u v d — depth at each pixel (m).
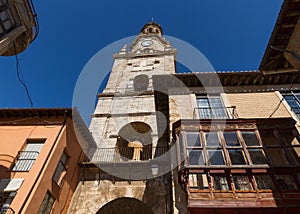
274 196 8.15
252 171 8.82
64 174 13.30
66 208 13.13
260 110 13.06
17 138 13.29
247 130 10.86
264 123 10.98
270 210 7.87
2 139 13.16
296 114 12.50
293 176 8.58
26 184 10.65
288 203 7.87
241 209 7.90
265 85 14.82
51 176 11.92
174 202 9.70
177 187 10.25
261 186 9.34
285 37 9.38
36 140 13.35
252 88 14.73
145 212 14.55
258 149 9.86
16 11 9.77
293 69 10.62
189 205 8.05
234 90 14.76
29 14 10.47
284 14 8.61
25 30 10.35
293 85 14.52
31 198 10.08
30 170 11.36
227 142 10.64
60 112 14.77
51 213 11.57
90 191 14.23
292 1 8.23
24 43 10.87
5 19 9.30
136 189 13.88
